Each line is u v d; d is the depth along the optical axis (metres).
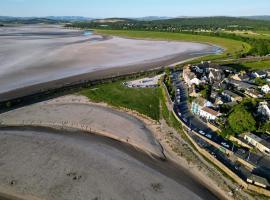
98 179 56.09
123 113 90.38
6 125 80.50
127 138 74.19
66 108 92.75
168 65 165.25
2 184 54.06
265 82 122.88
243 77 129.12
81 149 67.44
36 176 56.47
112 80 125.56
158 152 68.06
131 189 53.78
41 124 81.19
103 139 74.00
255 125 73.50
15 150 65.62
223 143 70.50
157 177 58.12
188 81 121.50
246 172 59.78
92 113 89.00
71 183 54.62
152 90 112.12
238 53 198.00
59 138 72.81
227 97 101.44
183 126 79.81
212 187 56.09
